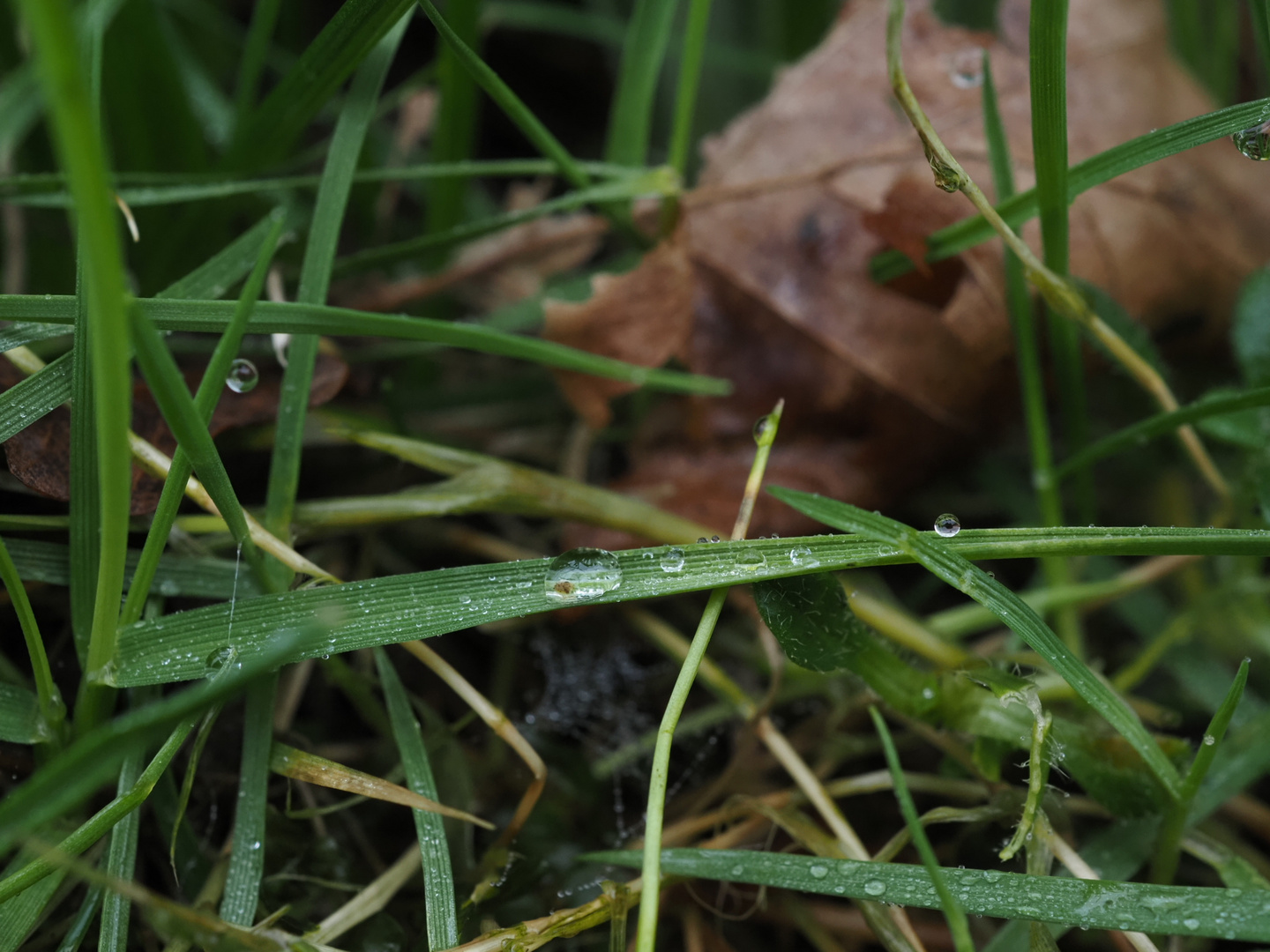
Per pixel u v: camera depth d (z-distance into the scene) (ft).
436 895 0.93
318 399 1.03
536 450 1.18
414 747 0.97
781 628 0.94
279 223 0.94
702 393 1.12
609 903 0.94
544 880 1.00
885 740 0.89
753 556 0.93
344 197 1.01
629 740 1.07
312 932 0.95
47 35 0.81
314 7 1.57
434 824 0.95
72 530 0.94
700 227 1.15
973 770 0.99
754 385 1.14
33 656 0.92
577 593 0.93
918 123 0.97
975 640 1.12
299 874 0.98
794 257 1.14
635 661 1.11
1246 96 1.22
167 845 0.98
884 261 1.10
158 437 1.00
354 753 1.04
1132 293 1.14
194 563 0.98
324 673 1.06
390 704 0.97
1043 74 0.95
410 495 1.02
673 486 1.12
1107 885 0.90
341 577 1.08
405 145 1.37
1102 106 1.16
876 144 1.15
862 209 1.13
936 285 1.10
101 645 0.91
